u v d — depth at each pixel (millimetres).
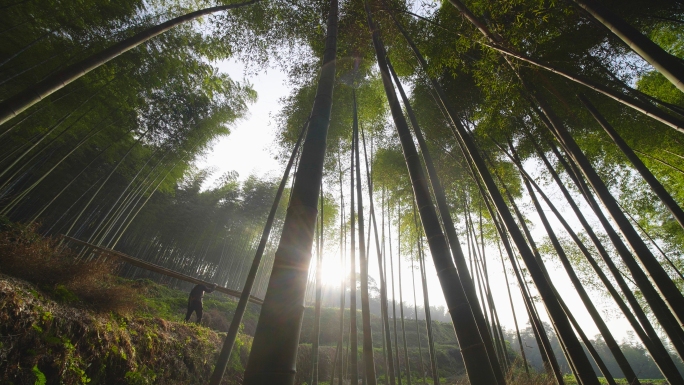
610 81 4297
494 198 2717
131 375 3570
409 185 7227
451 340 16891
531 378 4559
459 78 5148
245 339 6473
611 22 1576
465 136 3053
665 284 2785
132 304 4332
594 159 5934
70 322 3170
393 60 4898
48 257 3998
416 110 6117
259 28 4922
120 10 6816
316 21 4645
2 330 2527
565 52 4211
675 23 4121
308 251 1233
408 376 7066
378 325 17484
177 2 7406
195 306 6254
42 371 2703
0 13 5797
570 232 4828
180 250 17641
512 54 2318
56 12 6223
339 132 5875
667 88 5391
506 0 2881
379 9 3623
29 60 6512
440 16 4246
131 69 7504
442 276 1724
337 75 4926
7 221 5137
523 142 5703
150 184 10102
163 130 9594
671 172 6352
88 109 7945
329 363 9961
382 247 7395
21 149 7934
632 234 3047
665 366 3572
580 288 4223
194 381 4648
